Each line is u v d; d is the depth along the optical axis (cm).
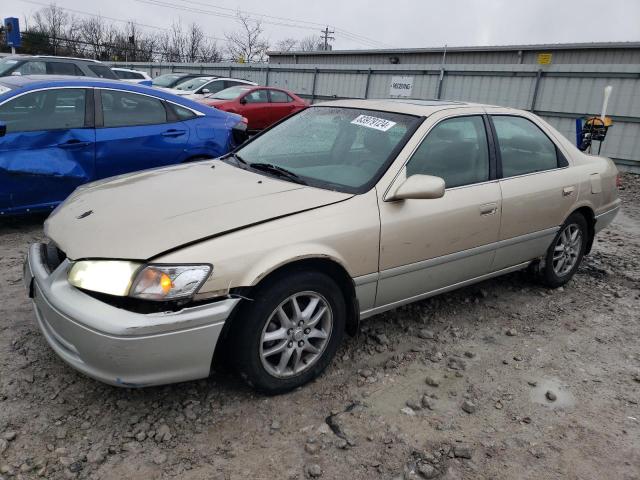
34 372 293
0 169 480
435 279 350
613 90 1322
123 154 555
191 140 603
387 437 261
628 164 1309
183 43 5434
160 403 276
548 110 1460
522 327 391
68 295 248
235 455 244
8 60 1162
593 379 326
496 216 372
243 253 255
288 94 1537
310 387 298
